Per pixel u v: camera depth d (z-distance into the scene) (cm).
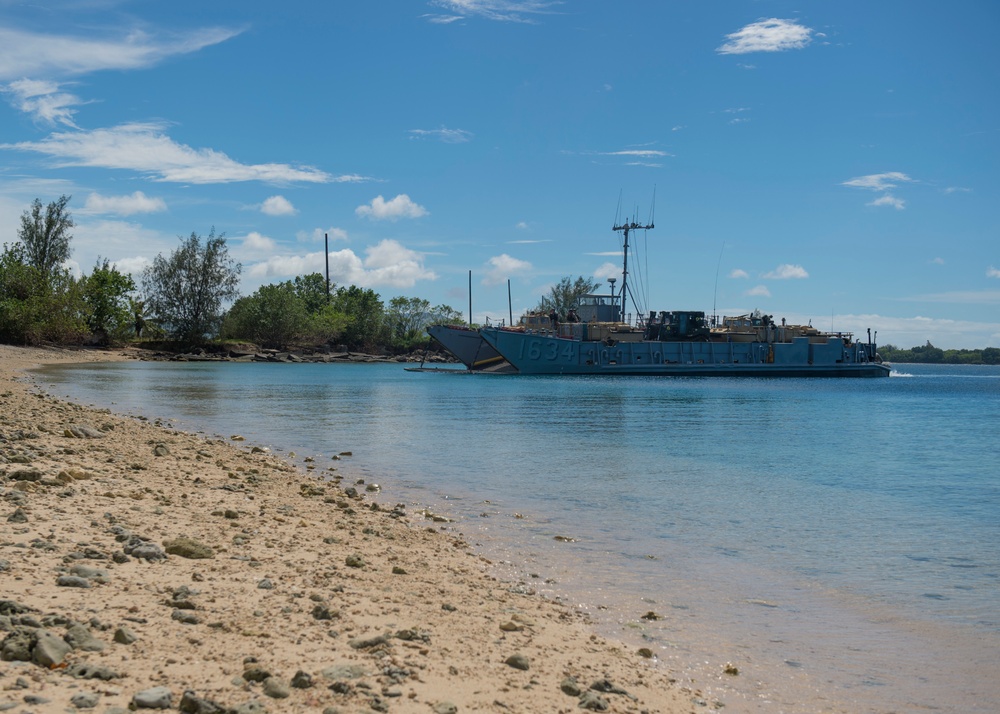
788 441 3145
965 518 1600
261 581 847
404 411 4112
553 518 1480
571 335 9338
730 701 679
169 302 12119
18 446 1647
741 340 10212
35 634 588
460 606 870
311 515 1321
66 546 891
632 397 5778
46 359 9181
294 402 4494
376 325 15362
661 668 747
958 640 853
